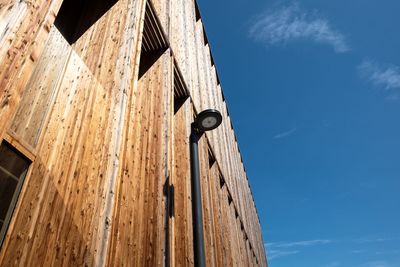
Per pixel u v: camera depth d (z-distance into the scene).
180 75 8.10
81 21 5.59
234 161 17.45
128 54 4.52
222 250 8.05
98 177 3.34
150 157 5.07
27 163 2.80
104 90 4.17
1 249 2.23
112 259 3.12
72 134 3.39
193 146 5.23
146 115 5.59
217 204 9.15
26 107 2.98
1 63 1.94
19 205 2.54
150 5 6.53
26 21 2.28
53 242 2.62
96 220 3.02
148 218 4.34
